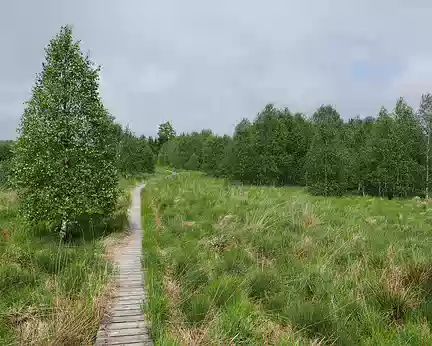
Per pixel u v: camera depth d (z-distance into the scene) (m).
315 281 6.43
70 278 6.14
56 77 10.46
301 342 4.37
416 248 8.18
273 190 20.84
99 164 11.09
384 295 5.61
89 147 10.63
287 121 52.34
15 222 10.95
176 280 6.42
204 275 6.58
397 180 32.22
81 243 9.33
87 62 11.01
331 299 5.44
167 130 86.19
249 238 9.09
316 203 15.30
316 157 33.66
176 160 65.31
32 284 6.17
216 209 12.65
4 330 4.56
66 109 10.45
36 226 10.81
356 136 43.88
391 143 33.59
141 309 5.16
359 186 36.09
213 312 4.88
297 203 13.31
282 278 6.64
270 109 47.31
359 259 7.77
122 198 17.62
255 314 5.13
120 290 6.03
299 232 10.14
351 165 34.25
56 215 9.87
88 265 6.76
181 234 10.20
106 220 11.67
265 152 44.00
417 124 34.44
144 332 4.50
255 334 4.57
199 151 65.06
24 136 9.95
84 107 10.66
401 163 32.44
